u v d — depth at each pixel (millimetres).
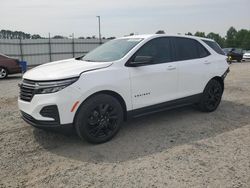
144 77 4867
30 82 4254
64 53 32938
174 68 5355
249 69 18516
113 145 4430
